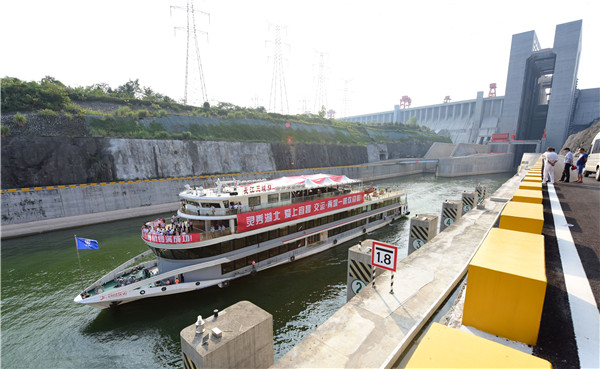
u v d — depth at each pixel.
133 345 15.70
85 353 15.20
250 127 73.56
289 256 24.80
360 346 5.74
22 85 44.66
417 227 17.92
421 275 8.52
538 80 131.62
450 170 94.19
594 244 6.68
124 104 60.50
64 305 19.30
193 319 17.56
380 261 8.30
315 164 78.06
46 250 29.08
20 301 19.81
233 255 21.02
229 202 21.05
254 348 8.02
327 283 21.47
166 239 18.52
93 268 24.86
